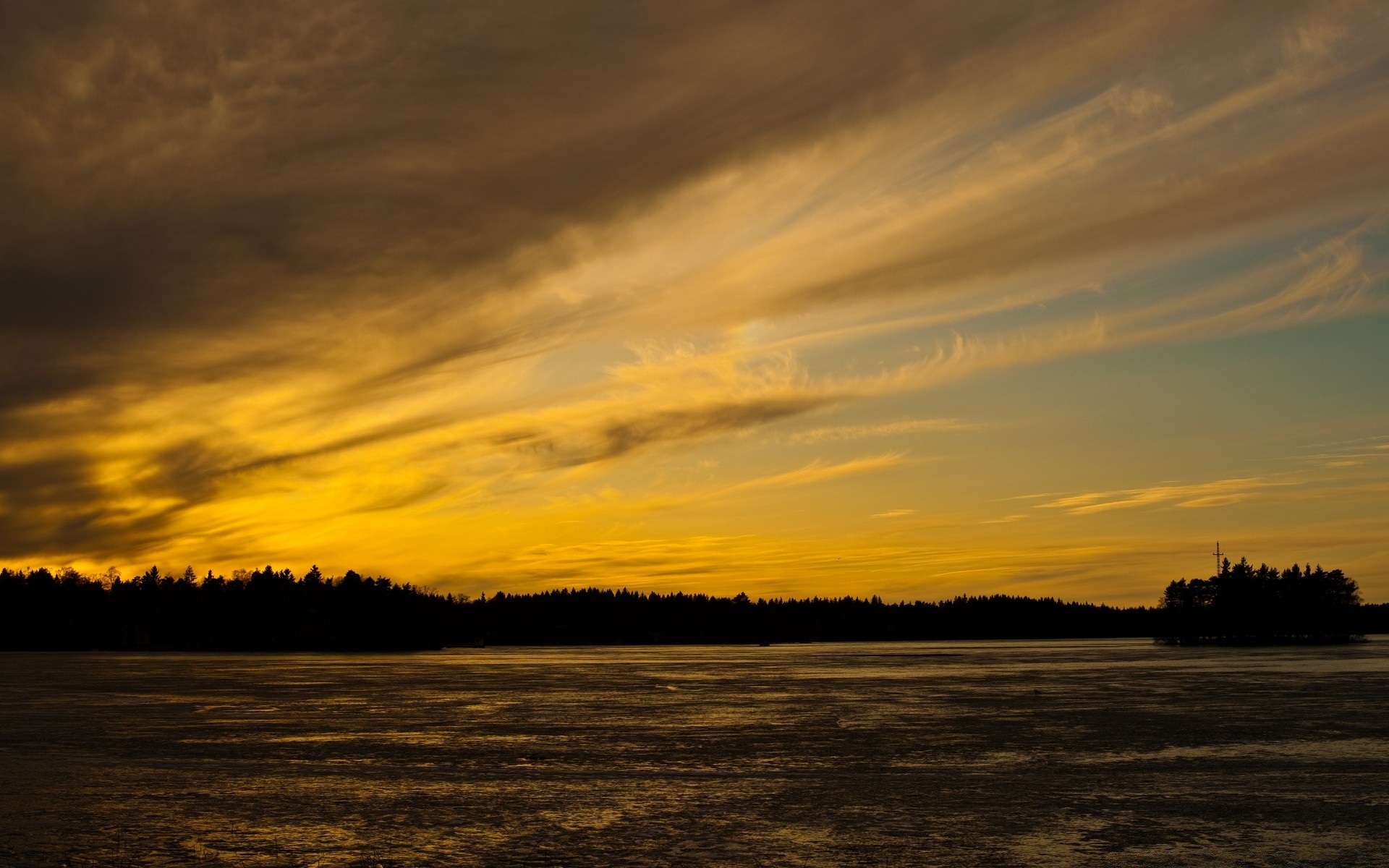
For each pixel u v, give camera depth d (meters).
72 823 26.39
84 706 66.19
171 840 24.62
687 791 31.61
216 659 185.62
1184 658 154.38
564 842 24.52
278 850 23.70
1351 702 64.44
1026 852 23.56
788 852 23.56
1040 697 72.50
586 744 45.03
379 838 24.84
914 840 24.75
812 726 52.88
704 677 108.12
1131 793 31.09
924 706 65.25
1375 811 28.05
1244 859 22.98
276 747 43.62
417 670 132.62
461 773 35.66
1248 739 45.06
